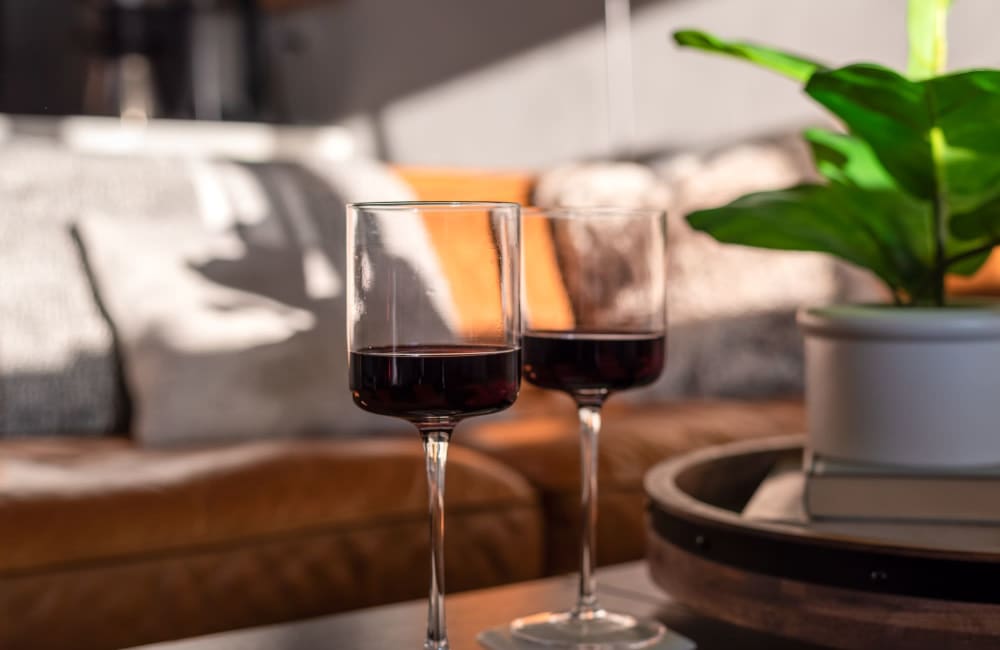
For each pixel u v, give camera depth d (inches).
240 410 69.9
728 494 43.7
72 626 49.1
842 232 38.8
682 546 35.2
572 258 34.3
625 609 37.6
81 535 49.9
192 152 149.6
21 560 48.3
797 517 35.1
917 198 36.7
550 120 138.7
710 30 127.6
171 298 71.9
